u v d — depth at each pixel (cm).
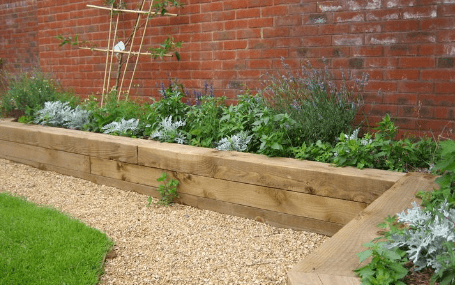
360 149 361
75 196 452
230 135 456
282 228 365
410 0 438
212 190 400
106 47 717
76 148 507
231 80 575
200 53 601
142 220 385
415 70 442
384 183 316
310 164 363
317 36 499
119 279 279
